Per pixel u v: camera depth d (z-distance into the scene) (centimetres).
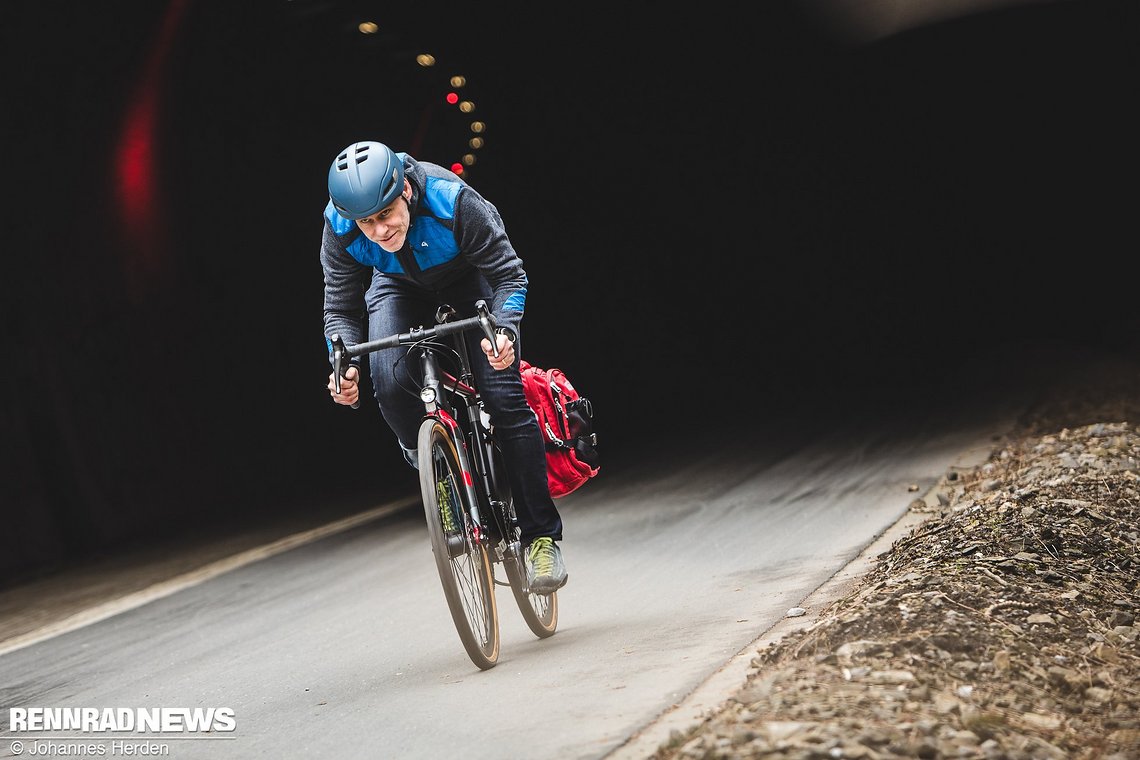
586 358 4841
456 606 714
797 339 5031
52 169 2505
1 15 2288
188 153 2858
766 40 5662
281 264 3219
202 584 1501
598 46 4934
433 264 751
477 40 4134
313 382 3294
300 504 2411
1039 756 479
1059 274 5822
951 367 3203
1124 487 1014
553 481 820
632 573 1082
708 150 6019
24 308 2452
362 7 3409
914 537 941
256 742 679
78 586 1775
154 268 2795
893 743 470
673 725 563
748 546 1138
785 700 523
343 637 989
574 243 5150
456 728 629
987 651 596
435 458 730
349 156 694
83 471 2459
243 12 2917
